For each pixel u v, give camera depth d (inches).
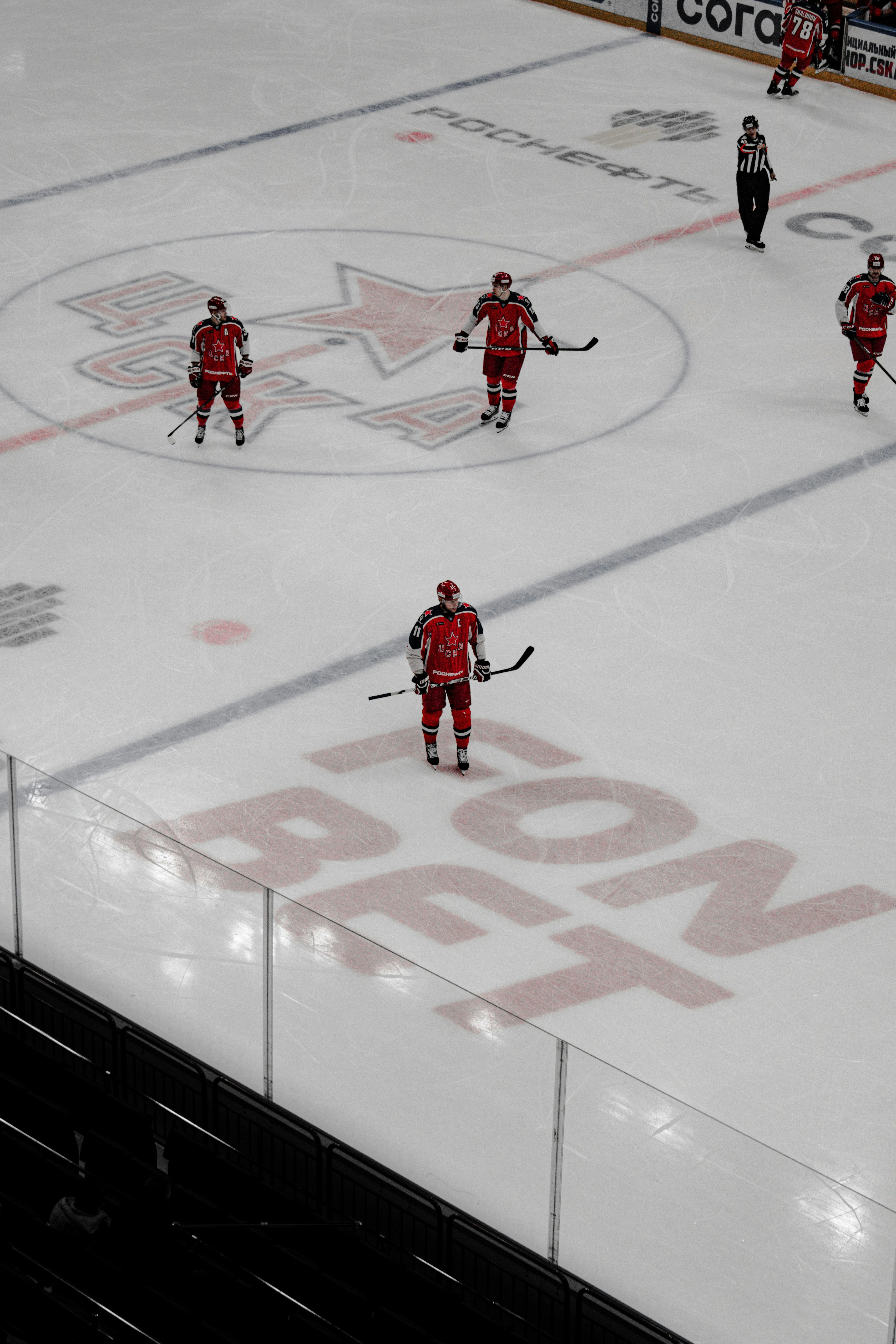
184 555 1905.8
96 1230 1050.1
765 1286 941.2
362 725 1628.9
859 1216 904.9
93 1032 1183.6
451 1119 1024.9
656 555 1920.5
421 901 1400.1
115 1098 1122.7
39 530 1948.8
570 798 1530.5
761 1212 933.2
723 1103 1208.8
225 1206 1073.5
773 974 1332.4
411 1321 1000.2
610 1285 991.0
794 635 1775.3
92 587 1841.8
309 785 1541.6
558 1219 999.6
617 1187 973.2
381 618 1797.5
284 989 1077.8
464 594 1840.6
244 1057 1117.7
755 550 1931.6
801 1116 1198.3
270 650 1740.9
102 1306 1007.0
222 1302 999.6
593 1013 1289.4
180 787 1534.2
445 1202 1042.7
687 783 1551.4
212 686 1681.8
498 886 1419.8
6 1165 1088.2
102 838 1143.6
